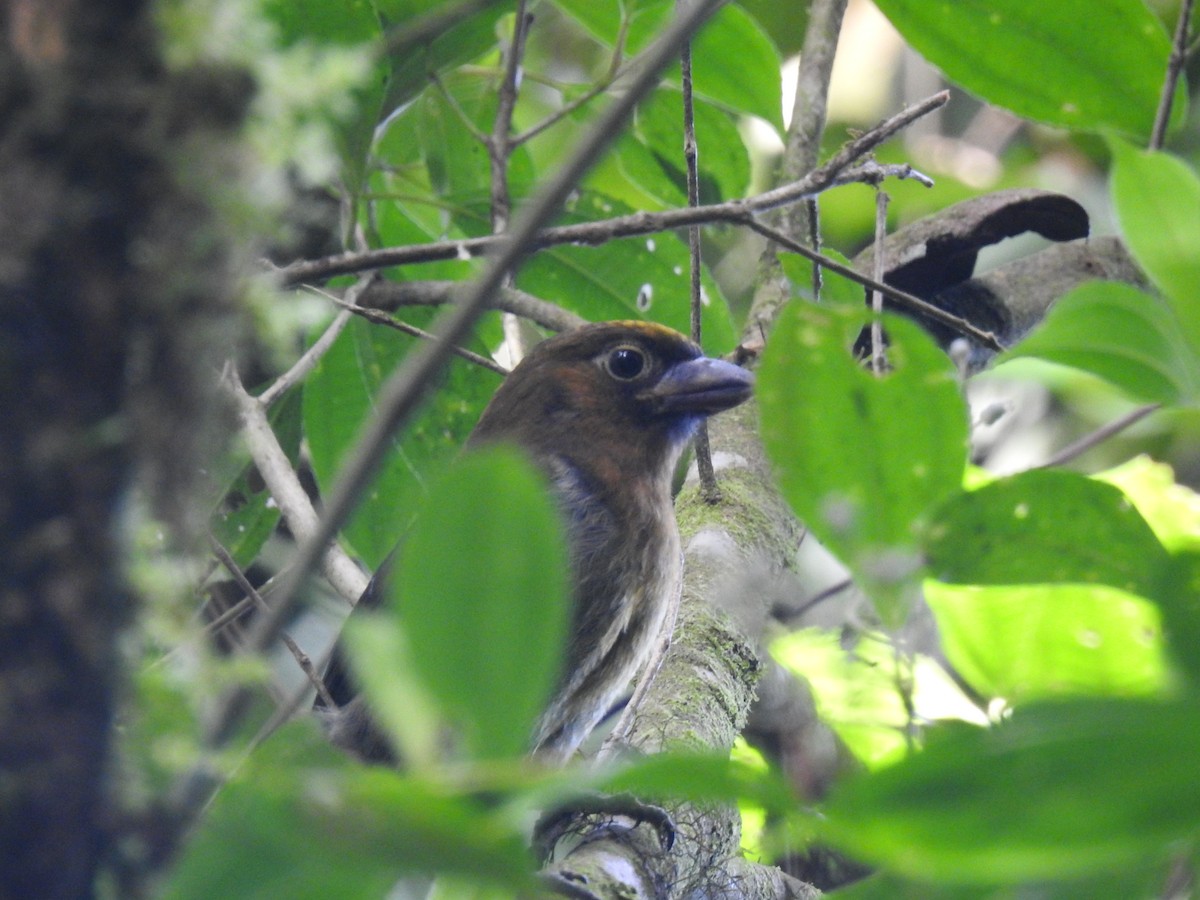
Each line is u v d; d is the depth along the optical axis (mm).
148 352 2633
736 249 12492
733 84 8914
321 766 3008
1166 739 2367
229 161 2635
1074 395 10969
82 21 2555
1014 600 6062
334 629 9234
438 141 9805
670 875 5828
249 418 7164
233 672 2777
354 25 7191
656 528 7746
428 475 9078
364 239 9133
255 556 8156
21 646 2529
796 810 2664
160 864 2717
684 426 8117
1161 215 3902
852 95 13492
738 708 7016
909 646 7070
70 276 2551
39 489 2537
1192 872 3264
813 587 9500
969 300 9094
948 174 12359
